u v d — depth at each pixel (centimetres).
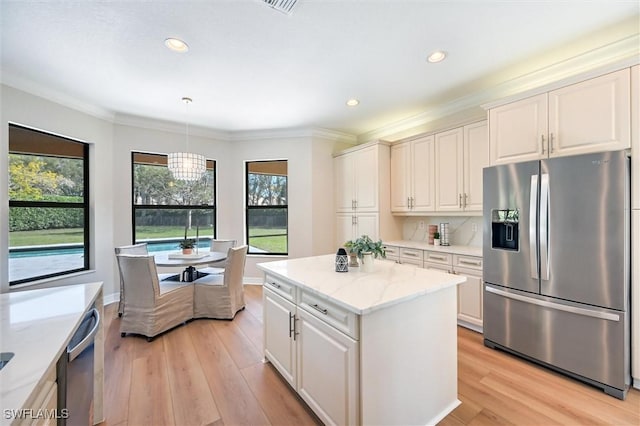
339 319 144
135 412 172
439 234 352
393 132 435
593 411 169
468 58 245
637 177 178
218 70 263
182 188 450
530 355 220
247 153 479
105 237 371
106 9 181
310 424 163
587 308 190
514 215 231
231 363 227
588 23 199
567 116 205
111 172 380
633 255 180
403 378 148
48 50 229
